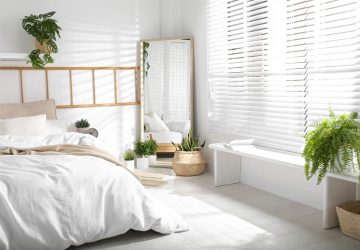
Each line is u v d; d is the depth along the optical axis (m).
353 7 3.21
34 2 4.94
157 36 5.76
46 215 2.56
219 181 4.48
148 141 5.47
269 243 2.85
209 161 5.23
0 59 4.80
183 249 2.75
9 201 2.52
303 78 3.70
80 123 5.12
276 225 3.21
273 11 4.04
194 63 5.45
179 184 4.55
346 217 2.94
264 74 4.18
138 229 2.88
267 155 3.73
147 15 5.67
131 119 5.71
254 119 4.40
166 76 5.54
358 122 2.91
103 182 2.81
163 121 5.58
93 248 2.77
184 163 4.90
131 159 5.25
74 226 2.63
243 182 4.61
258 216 3.43
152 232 3.05
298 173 3.84
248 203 3.82
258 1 4.23
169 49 5.51
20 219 2.50
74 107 5.27
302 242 2.86
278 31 3.98
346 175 2.85
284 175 4.02
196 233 3.04
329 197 3.08
